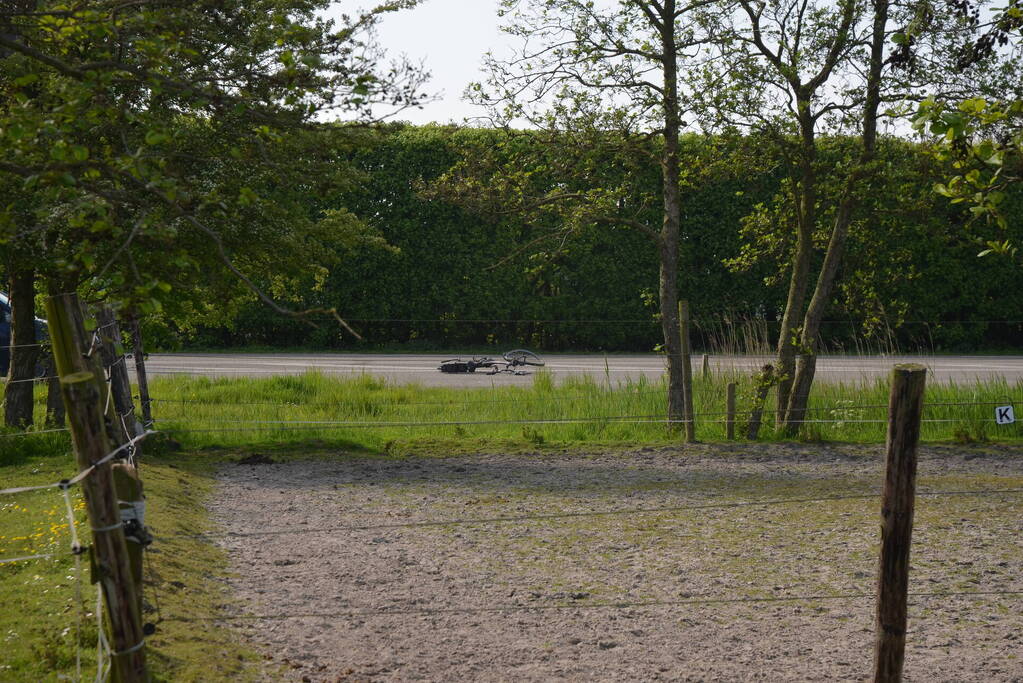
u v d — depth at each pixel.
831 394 17.06
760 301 30.20
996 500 10.92
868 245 16.84
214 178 9.46
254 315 31.19
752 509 10.59
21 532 8.17
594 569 8.16
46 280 13.86
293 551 8.62
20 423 14.16
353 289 31.19
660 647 6.32
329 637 6.44
